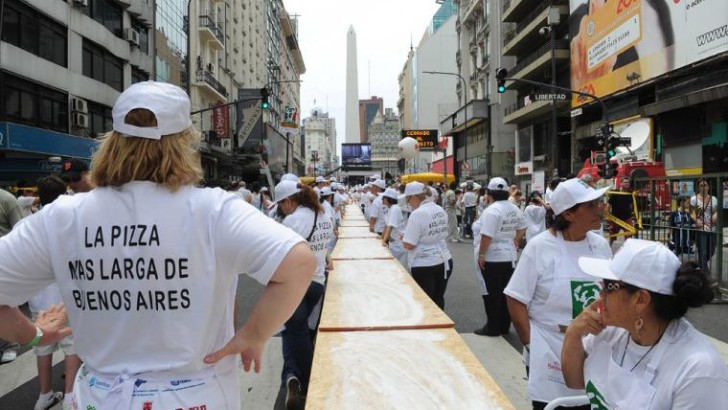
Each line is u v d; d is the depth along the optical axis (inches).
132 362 57.6
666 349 71.8
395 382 91.5
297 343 170.1
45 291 166.9
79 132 872.9
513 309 118.3
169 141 60.1
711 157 717.9
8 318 61.9
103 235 57.4
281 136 2417.6
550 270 115.4
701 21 674.2
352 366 99.6
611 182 598.9
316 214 182.7
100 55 972.6
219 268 58.1
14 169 741.9
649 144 854.5
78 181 170.4
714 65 685.9
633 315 73.4
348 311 141.6
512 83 1471.5
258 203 722.2
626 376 74.9
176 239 57.0
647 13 802.2
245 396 179.2
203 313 57.4
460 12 2229.3
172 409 56.1
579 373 86.5
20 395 180.1
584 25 1039.6
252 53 2326.5
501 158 1713.8
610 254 117.9
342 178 2827.3
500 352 221.5
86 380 59.3
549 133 1357.0
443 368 98.1
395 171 4293.8
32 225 59.8
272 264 56.1
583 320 84.2
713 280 309.4
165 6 1284.4
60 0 820.6
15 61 701.3
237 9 2025.1
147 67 1175.6
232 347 58.3
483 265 239.0
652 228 364.2
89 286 57.7
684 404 67.7
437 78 3093.0
